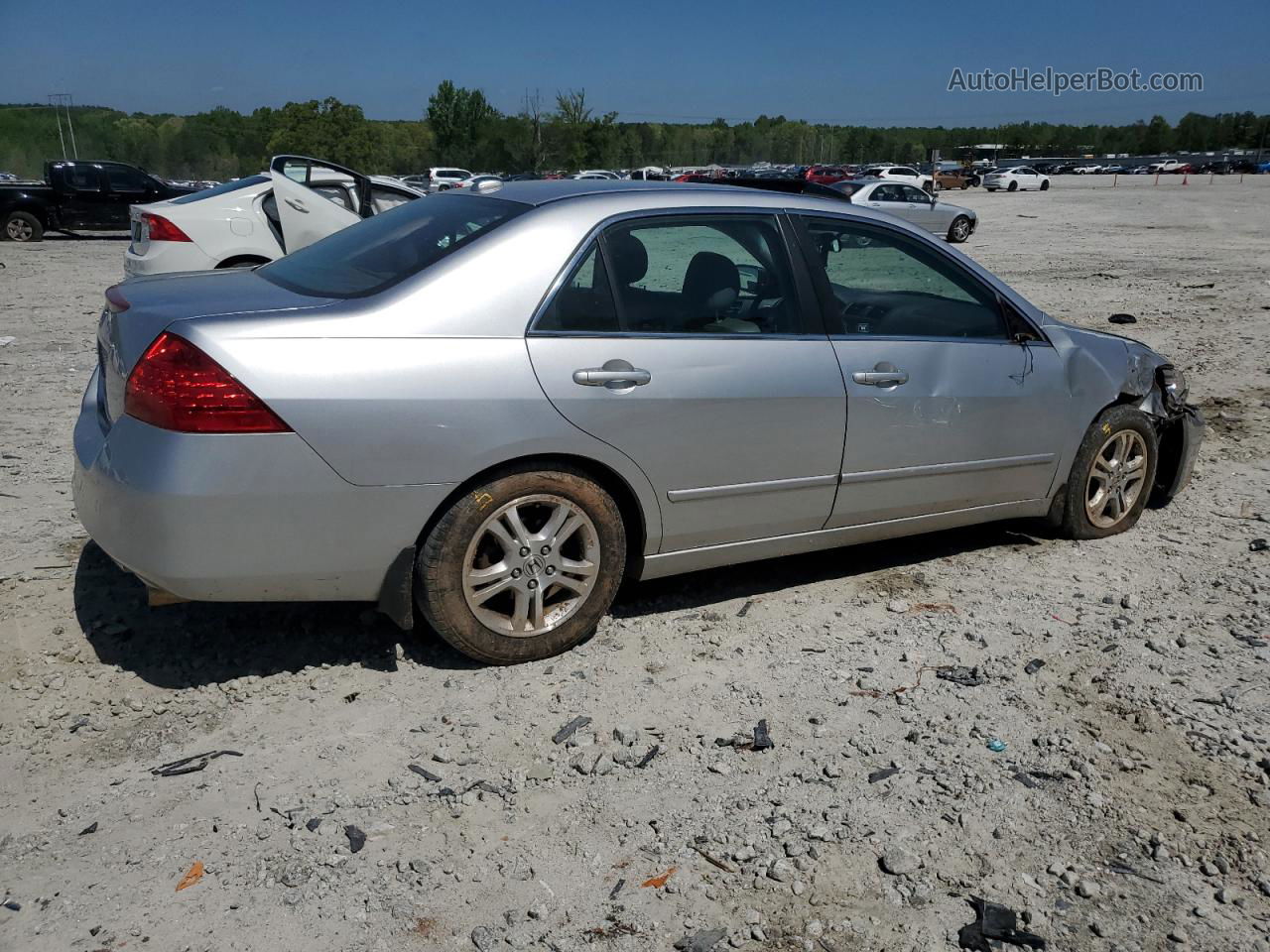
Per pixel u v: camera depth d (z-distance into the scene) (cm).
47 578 423
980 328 459
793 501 407
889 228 434
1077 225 2973
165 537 311
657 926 250
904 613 427
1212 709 352
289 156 1009
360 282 356
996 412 452
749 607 429
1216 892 265
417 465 329
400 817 286
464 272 343
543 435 345
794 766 316
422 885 261
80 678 351
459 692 352
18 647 368
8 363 872
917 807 297
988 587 455
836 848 279
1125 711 350
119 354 335
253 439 310
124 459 316
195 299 349
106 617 391
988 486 463
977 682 368
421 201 441
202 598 324
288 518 319
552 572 365
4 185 2288
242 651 373
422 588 346
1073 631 411
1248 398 817
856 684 366
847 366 407
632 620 412
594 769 311
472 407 334
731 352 381
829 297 413
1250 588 455
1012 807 297
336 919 248
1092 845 283
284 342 316
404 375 326
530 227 357
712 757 319
